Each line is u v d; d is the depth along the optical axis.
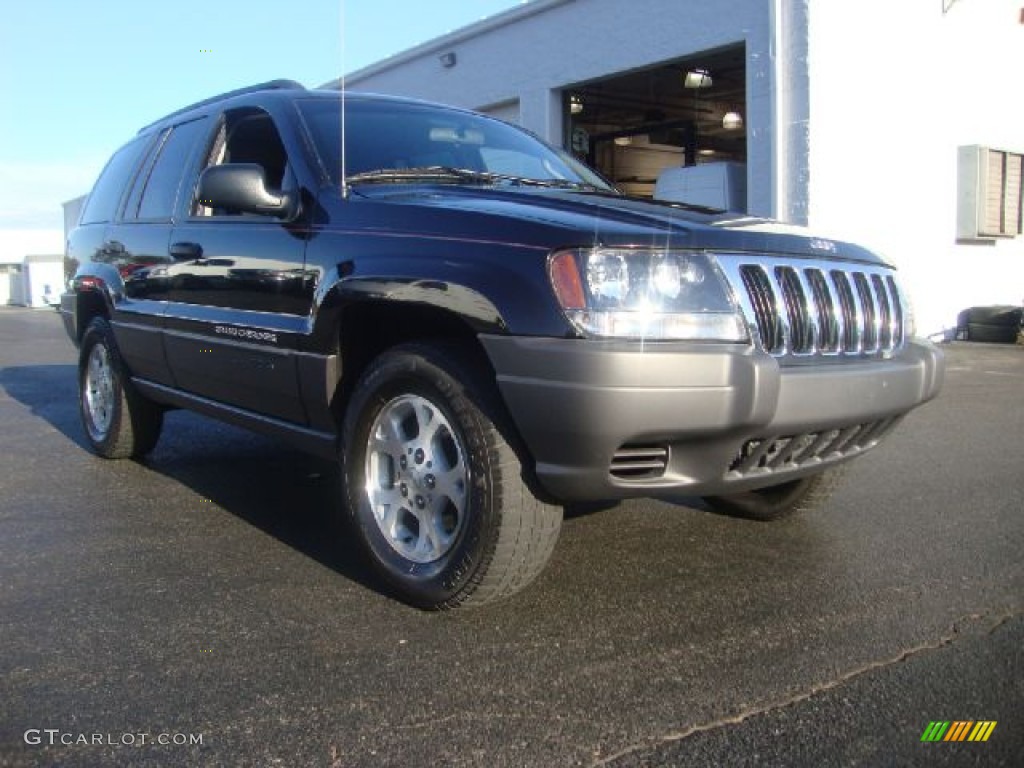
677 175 12.44
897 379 3.26
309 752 2.23
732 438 2.77
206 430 6.42
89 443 5.84
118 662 2.71
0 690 2.54
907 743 2.28
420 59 15.84
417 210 3.16
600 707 2.45
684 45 11.59
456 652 2.78
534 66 13.62
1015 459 5.50
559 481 2.75
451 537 2.99
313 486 4.84
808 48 10.34
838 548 3.79
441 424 3.01
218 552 3.74
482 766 2.17
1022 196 13.81
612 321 2.65
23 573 3.49
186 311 4.26
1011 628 2.97
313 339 3.39
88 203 6.04
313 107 4.06
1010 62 13.39
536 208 3.05
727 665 2.70
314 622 3.01
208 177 3.62
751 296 2.89
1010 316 12.49
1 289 54.09
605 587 3.34
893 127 11.56
